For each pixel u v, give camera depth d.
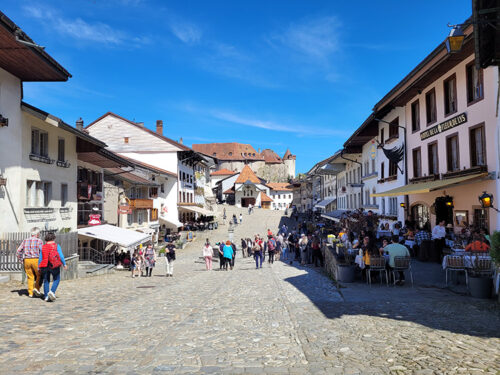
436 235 16.44
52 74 16.70
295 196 110.12
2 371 4.71
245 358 5.31
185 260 31.94
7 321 7.38
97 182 28.33
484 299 9.36
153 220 41.31
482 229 14.44
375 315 7.99
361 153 37.28
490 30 8.62
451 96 18.92
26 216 17.45
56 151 20.61
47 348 5.67
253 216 72.75
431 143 20.77
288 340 6.22
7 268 13.59
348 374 4.70
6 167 16.08
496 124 14.74
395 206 27.11
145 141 52.00
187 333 6.67
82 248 23.91
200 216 60.12
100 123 53.06
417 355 5.32
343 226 29.64
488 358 5.11
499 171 14.38
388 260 12.19
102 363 5.04
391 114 27.33
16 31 12.99
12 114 16.50
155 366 4.96
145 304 9.70
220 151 167.75
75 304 9.59
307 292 11.50
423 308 8.50
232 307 9.25
